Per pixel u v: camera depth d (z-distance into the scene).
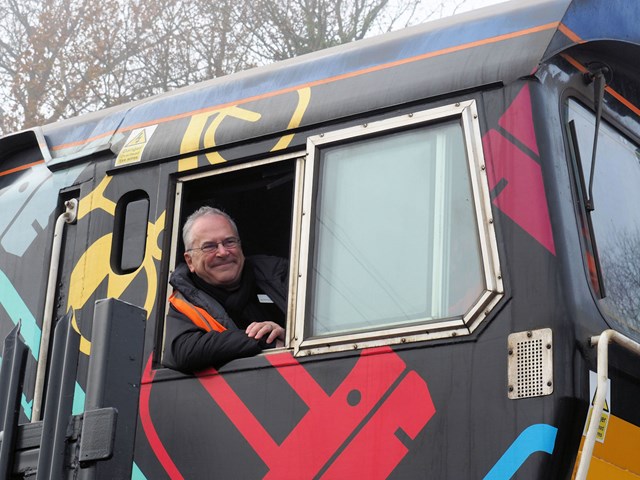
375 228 3.92
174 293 4.36
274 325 4.13
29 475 3.69
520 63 3.78
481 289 3.62
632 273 4.09
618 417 3.64
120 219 4.62
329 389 3.78
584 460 3.27
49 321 4.71
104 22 14.53
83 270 4.64
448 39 4.02
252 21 14.11
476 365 3.52
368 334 3.76
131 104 4.97
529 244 3.57
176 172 4.48
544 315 3.47
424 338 3.64
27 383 4.68
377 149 4.00
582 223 3.77
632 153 4.39
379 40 4.22
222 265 4.38
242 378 4.00
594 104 4.07
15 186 5.18
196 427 4.06
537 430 3.35
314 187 4.08
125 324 3.52
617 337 3.46
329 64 4.29
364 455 3.64
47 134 5.16
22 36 14.94
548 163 3.66
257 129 4.29
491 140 3.75
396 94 3.99
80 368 4.50
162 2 14.48
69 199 4.91
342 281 3.92
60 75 14.41
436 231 3.78
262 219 4.91
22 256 4.96
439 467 3.49
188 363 4.11
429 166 3.87
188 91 4.73
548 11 3.86
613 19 4.06
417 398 3.59
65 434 3.48
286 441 3.82
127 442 3.43
